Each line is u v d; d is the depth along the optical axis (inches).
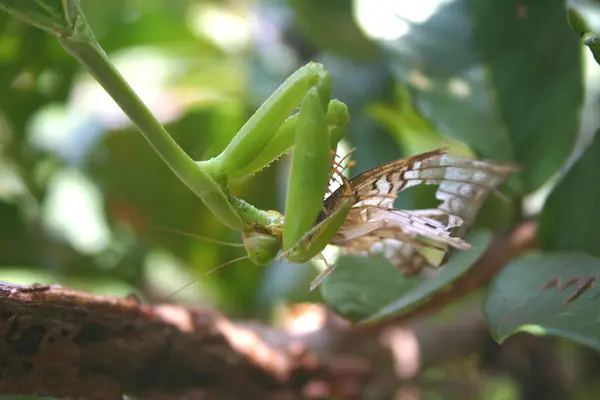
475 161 7.9
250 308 11.6
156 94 12.2
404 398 11.9
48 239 12.4
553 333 7.8
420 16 9.9
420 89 9.6
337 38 10.9
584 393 11.1
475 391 13.3
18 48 10.7
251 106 11.3
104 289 13.2
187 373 8.6
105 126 11.5
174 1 13.1
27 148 12.0
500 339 8.0
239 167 7.8
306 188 7.7
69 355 8.0
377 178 7.8
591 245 8.7
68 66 11.6
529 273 8.4
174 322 8.5
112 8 12.6
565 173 8.8
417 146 11.7
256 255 7.9
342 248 8.5
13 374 7.9
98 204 12.2
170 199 11.5
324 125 7.7
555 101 9.3
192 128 11.2
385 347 10.3
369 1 10.0
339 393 9.6
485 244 8.7
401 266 8.6
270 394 9.3
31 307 7.8
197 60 13.4
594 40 7.7
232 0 13.9
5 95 11.2
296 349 9.5
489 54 9.6
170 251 11.7
